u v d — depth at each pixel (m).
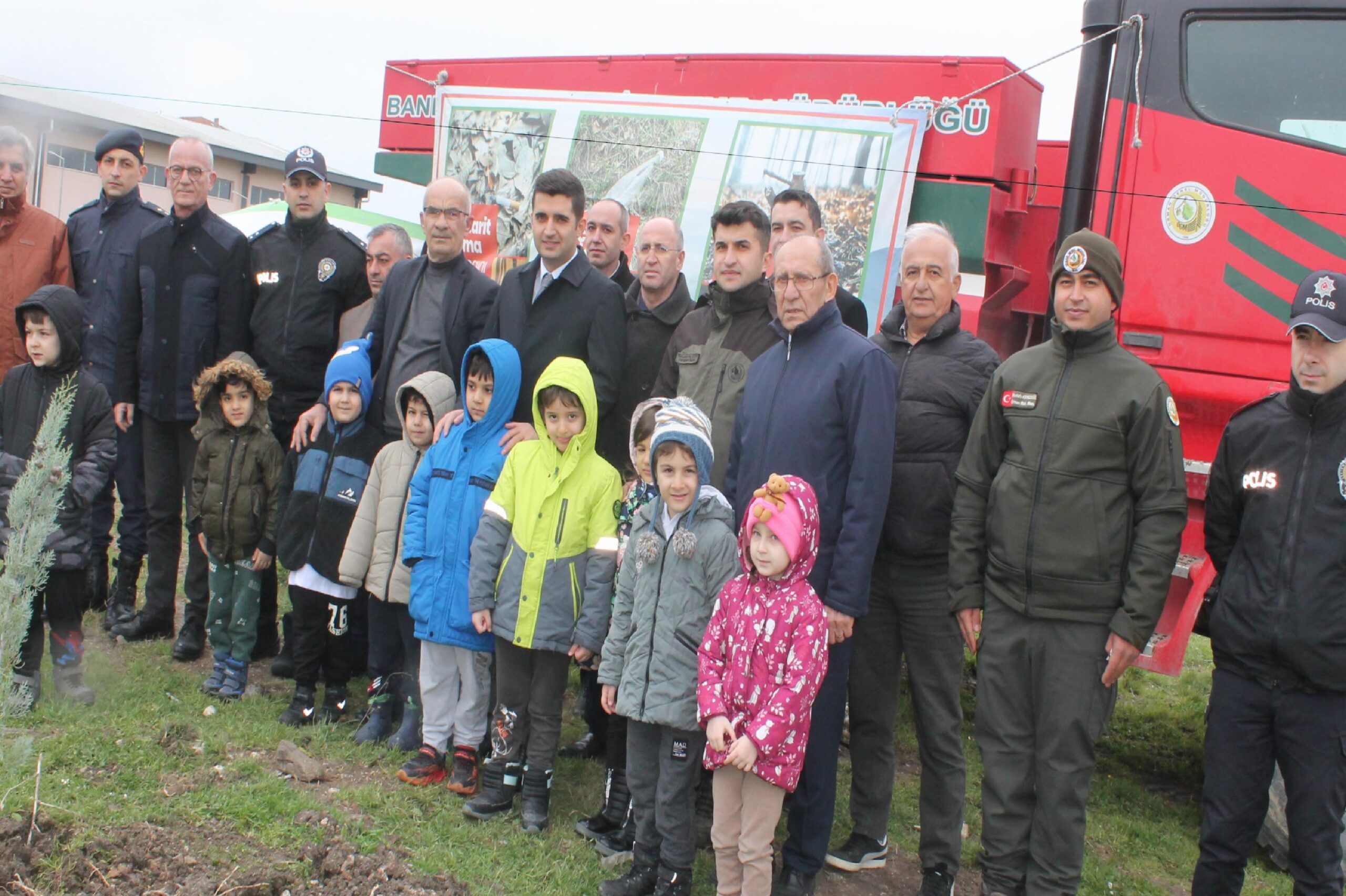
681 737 3.31
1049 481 3.21
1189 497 4.57
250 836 3.44
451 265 4.74
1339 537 2.99
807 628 3.10
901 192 5.45
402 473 4.39
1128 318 4.79
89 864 3.06
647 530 3.49
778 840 4.05
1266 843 4.25
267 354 5.32
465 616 3.98
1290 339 4.47
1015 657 3.28
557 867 3.54
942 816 3.60
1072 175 4.95
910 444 3.62
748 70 6.04
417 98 7.46
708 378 3.95
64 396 4.32
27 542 3.63
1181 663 4.25
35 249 5.55
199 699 4.61
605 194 6.36
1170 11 4.69
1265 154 4.52
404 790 3.96
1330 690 2.99
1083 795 3.21
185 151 5.24
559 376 3.83
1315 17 4.47
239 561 4.68
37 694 4.41
